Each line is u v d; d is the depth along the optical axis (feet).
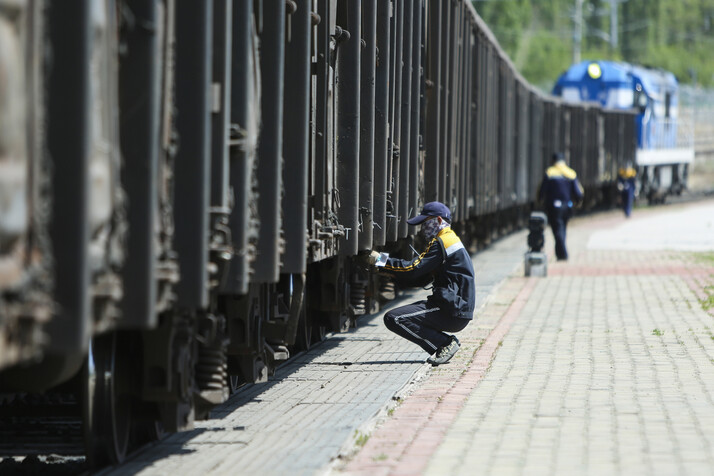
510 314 197.88
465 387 123.44
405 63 172.96
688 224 524.93
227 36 81.15
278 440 96.73
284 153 107.96
